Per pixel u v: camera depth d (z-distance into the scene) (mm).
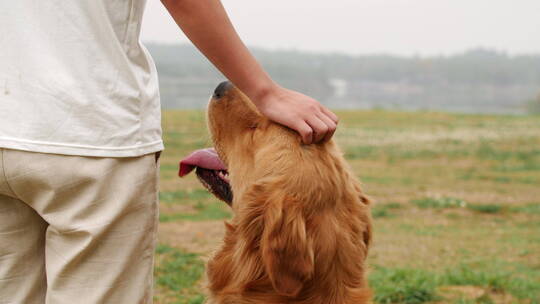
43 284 2752
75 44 2404
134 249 2646
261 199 2928
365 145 22984
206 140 3645
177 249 8062
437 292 6488
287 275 2830
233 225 3184
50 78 2385
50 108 2385
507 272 7383
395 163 19109
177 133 23266
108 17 2422
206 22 2447
